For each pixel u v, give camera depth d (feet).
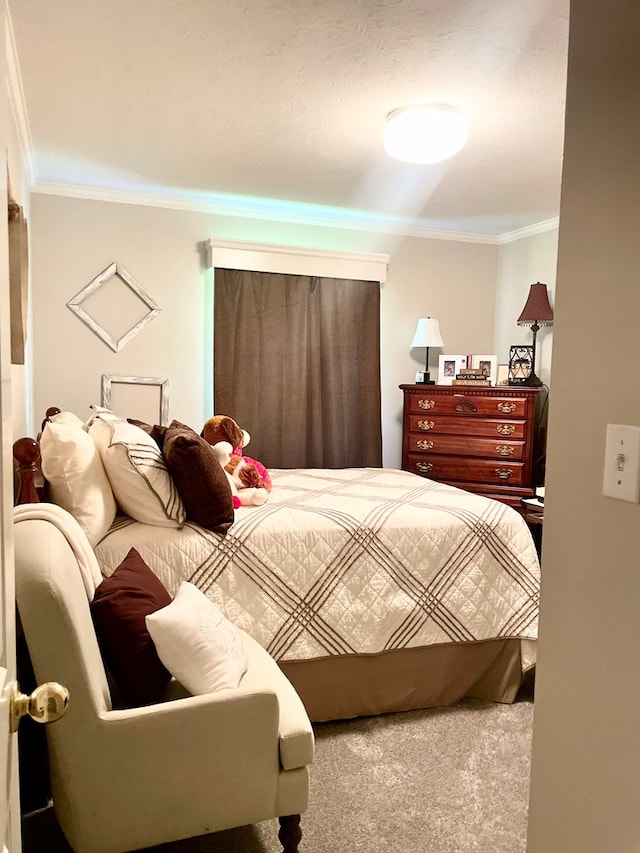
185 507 7.11
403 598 7.70
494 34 6.59
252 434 14.10
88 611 5.08
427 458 14.29
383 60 7.20
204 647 5.07
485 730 7.50
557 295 3.50
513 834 5.74
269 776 4.84
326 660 7.43
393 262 15.46
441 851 5.52
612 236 3.14
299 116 8.87
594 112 3.23
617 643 3.15
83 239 12.90
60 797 4.50
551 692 3.60
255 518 7.51
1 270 2.58
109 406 13.32
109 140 9.98
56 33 6.75
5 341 2.72
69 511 6.32
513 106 8.33
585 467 3.34
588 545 3.33
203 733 4.62
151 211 13.35
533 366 14.16
